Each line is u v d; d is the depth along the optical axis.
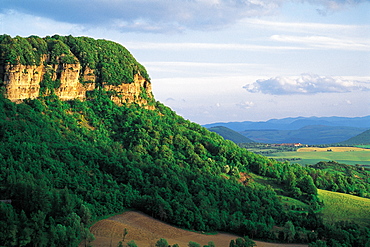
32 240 181.12
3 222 178.00
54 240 186.38
